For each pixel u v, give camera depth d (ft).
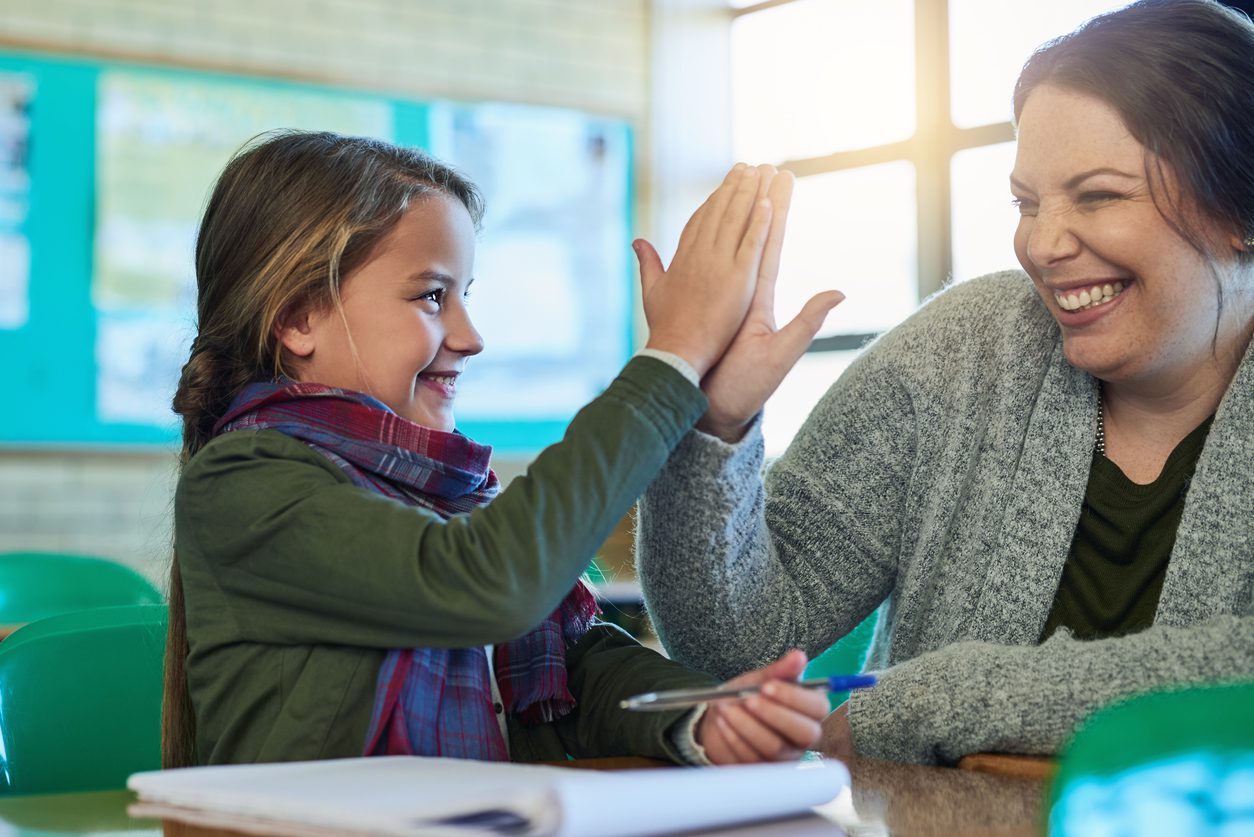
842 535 4.42
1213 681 2.98
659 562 3.84
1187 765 1.52
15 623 9.05
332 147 3.68
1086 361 3.76
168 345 16.25
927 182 18.02
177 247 16.42
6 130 15.72
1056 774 1.67
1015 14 17.26
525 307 18.88
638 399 3.04
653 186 19.93
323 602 2.99
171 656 3.50
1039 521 4.09
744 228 3.30
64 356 15.81
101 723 4.01
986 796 2.64
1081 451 4.09
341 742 3.00
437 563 2.85
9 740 3.85
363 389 3.49
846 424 4.51
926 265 17.95
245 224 3.59
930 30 18.02
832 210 19.10
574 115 19.33
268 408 3.35
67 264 15.89
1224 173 3.46
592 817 1.95
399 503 3.04
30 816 2.72
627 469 2.97
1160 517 3.97
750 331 3.40
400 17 18.17
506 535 2.85
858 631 5.36
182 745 3.48
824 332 18.95
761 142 20.13
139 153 16.30
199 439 3.62
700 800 2.14
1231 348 3.84
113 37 16.33
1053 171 3.61
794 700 2.76
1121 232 3.52
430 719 3.09
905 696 3.36
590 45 19.61
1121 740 1.58
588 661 3.67
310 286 3.46
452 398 3.73
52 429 15.72
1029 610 4.05
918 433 4.42
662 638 4.09
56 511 15.60
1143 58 3.48
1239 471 3.73
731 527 3.71
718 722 2.85
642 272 3.44
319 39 17.61
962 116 17.84
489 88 18.75
